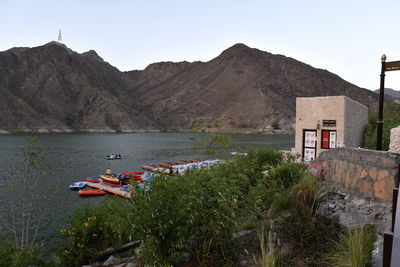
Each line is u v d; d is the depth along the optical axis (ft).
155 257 14.61
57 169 123.24
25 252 26.81
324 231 14.75
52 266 25.09
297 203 16.70
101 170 122.83
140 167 131.85
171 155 182.29
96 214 28.04
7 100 573.74
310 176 18.76
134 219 15.08
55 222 57.00
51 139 335.47
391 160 14.92
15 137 357.20
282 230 15.66
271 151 31.58
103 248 25.55
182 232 14.80
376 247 11.99
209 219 15.75
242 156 28.86
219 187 16.84
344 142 39.34
